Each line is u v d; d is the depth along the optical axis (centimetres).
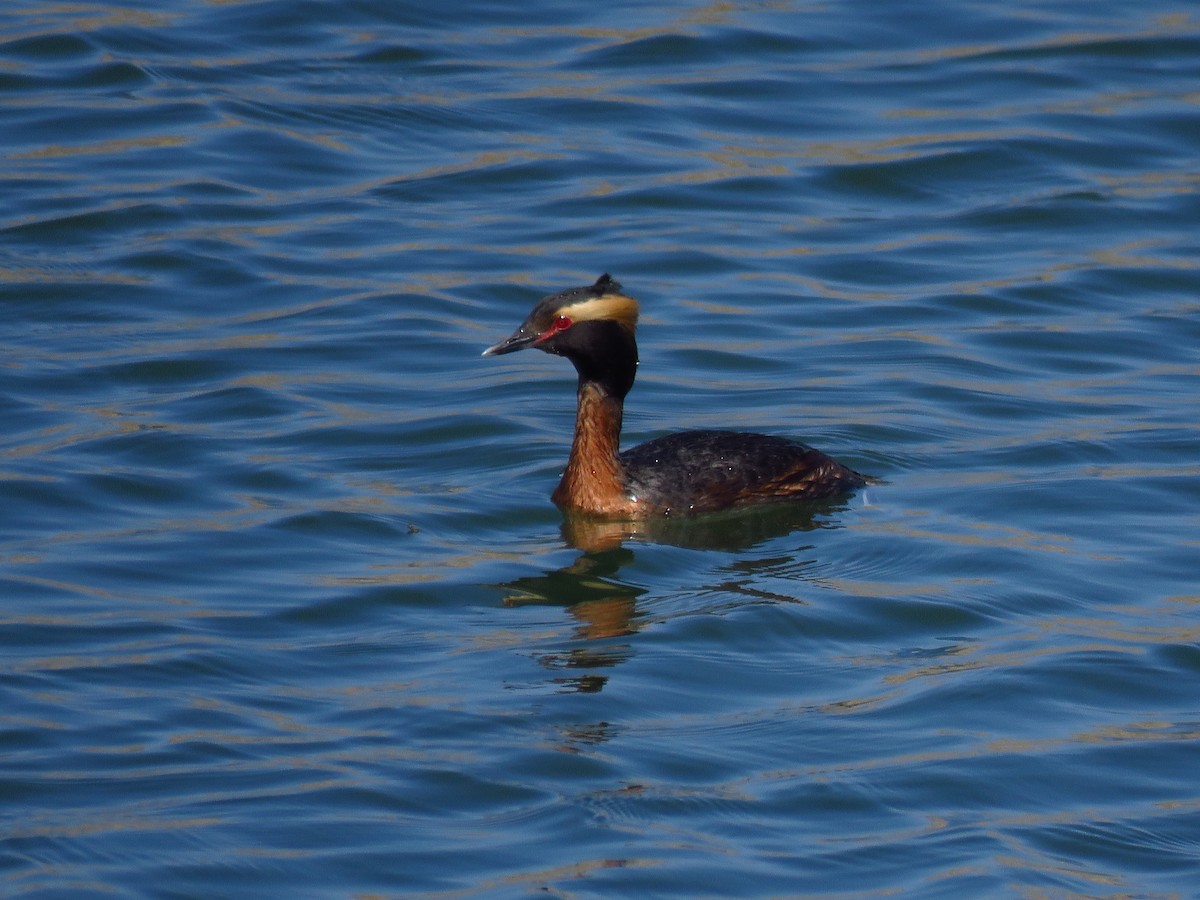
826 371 1900
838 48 2811
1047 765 1159
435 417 1770
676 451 1600
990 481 1628
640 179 2411
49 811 1066
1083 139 2520
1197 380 1888
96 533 1498
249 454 1672
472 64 2738
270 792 1097
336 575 1430
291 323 2008
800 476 1597
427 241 2231
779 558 1483
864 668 1291
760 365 1920
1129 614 1376
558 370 1917
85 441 1686
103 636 1305
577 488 1568
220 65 2712
